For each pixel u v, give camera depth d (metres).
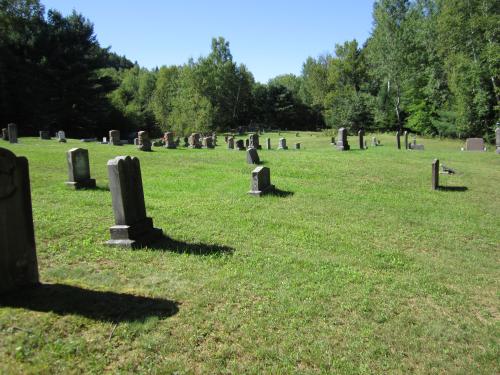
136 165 9.19
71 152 14.46
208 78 84.50
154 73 110.69
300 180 18.67
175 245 9.06
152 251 8.55
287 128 104.12
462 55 44.75
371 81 79.81
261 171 15.18
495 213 14.77
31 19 56.44
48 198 12.74
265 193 15.28
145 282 6.99
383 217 13.34
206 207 12.87
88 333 5.26
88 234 9.38
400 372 5.19
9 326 5.16
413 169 22.38
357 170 21.27
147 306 6.09
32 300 5.84
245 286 7.13
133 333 5.36
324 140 59.19
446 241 11.40
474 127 47.88
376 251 9.92
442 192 17.66
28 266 6.24
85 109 59.78
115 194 8.71
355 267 8.65
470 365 5.46
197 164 21.97
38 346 4.89
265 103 103.00
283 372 4.95
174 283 7.02
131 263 7.84
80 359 4.80
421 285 8.02
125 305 6.03
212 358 5.11
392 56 57.78
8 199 5.94
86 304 5.89
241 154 26.48
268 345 5.46
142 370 4.77
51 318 5.41
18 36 53.81
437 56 52.81
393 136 60.22
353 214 13.41
